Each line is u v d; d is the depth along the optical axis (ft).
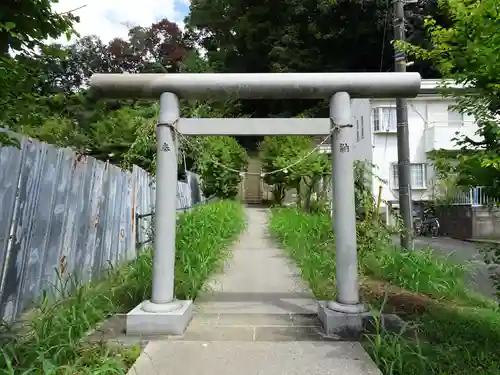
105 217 20.01
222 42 95.09
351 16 66.28
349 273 13.57
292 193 70.13
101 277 19.16
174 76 13.99
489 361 10.18
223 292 18.63
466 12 9.77
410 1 24.21
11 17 7.36
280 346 11.69
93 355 10.48
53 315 11.90
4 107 7.53
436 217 53.47
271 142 56.65
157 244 13.64
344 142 13.92
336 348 11.56
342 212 13.79
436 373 9.79
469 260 24.13
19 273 12.52
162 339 12.37
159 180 13.83
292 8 75.05
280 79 14.02
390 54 70.08
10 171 11.96
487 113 10.62
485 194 10.60
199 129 14.14
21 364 9.26
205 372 9.91
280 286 19.77
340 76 14.05
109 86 13.82
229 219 35.12
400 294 18.04
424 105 54.95
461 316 14.35
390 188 48.24
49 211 14.38
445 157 11.41
